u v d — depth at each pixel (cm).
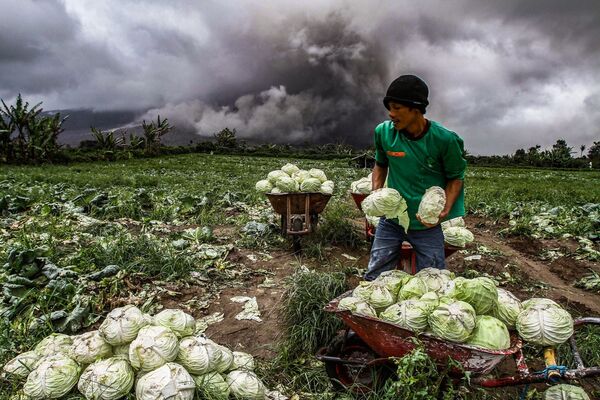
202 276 581
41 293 476
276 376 390
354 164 3111
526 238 862
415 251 425
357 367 373
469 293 313
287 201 684
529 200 1447
